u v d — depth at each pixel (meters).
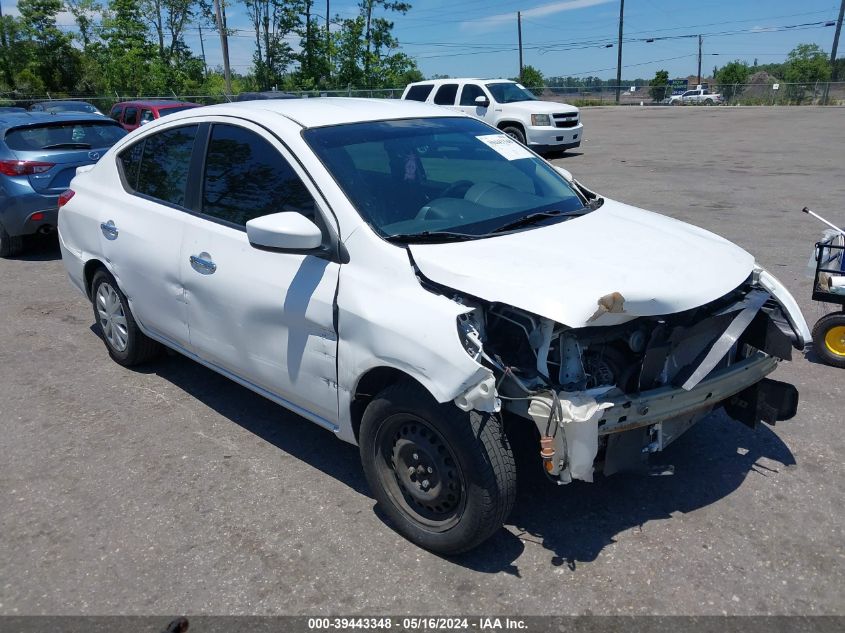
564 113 18.75
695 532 3.48
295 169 3.75
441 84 20.31
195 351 4.52
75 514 3.72
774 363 3.68
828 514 3.60
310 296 3.53
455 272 3.13
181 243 4.35
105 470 4.12
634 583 3.15
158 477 4.04
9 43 42.09
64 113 9.44
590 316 2.90
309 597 3.12
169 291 4.50
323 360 3.55
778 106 45.25
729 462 4.08
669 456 4.16
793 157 17.19
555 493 3.80
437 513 3.33
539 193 4.25
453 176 4.07
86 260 5.34
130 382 5.29
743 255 3.79
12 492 3.93
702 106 48.22
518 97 19.81
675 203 11.52
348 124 4.06
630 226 3.88
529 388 3.04
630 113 39.78
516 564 3.29
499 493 3.07
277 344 3.79
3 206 8.67
